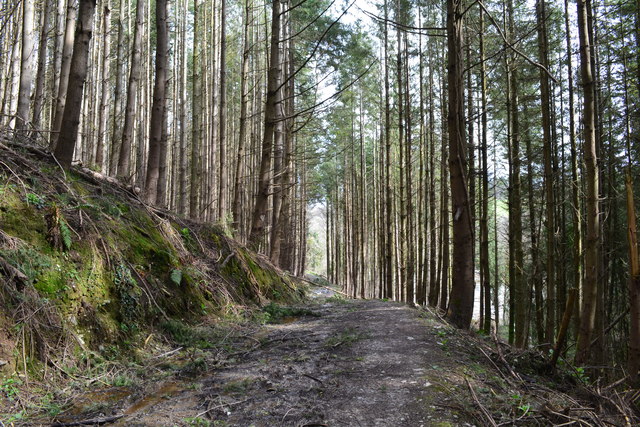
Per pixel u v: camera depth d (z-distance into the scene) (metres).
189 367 4.42
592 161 6.12
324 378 3.83
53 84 11.05
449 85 5.84
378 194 30.45
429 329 5.50
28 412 3.21
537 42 11.80
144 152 19.31
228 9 22.03
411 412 2.99
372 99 21.70
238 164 12.09
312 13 16.86
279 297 9.34
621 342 12.18
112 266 5.15
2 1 11.47
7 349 3.57
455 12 5.74
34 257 4.25
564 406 3.32
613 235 11.61
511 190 11.48
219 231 8.78
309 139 27.08
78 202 5.36
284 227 20.09
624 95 11.34
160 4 8.04
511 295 11.59
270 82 9.70
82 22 5.98
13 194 4.64
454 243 5.97
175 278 6.08
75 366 4.00
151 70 22.64
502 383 3.77
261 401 3.35
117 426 2.98
